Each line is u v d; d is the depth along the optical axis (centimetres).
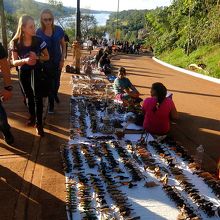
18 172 447
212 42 2162
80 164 462
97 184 411
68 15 3897
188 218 345
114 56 3053
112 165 463
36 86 539
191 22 2494
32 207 369
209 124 712
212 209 369
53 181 425
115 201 377
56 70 703
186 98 1005
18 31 536
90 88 1000
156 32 3928
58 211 363
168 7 3447
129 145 531
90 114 700
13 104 778
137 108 725
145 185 412
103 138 569
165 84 1294
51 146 535
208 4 2220
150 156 502
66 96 884
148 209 368
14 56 547
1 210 362
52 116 689
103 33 6072
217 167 472
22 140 555
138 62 2506
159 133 567
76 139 564
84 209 362
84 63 1491
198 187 419
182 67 2120
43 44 545
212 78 1502
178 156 508
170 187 407
